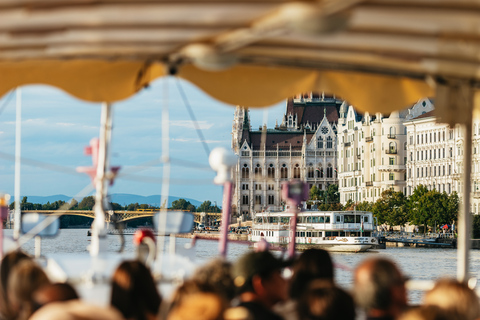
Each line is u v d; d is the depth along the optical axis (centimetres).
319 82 1193
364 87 1194
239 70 1187
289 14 695
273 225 13112
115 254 1435
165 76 1144
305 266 988
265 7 747
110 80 1155
